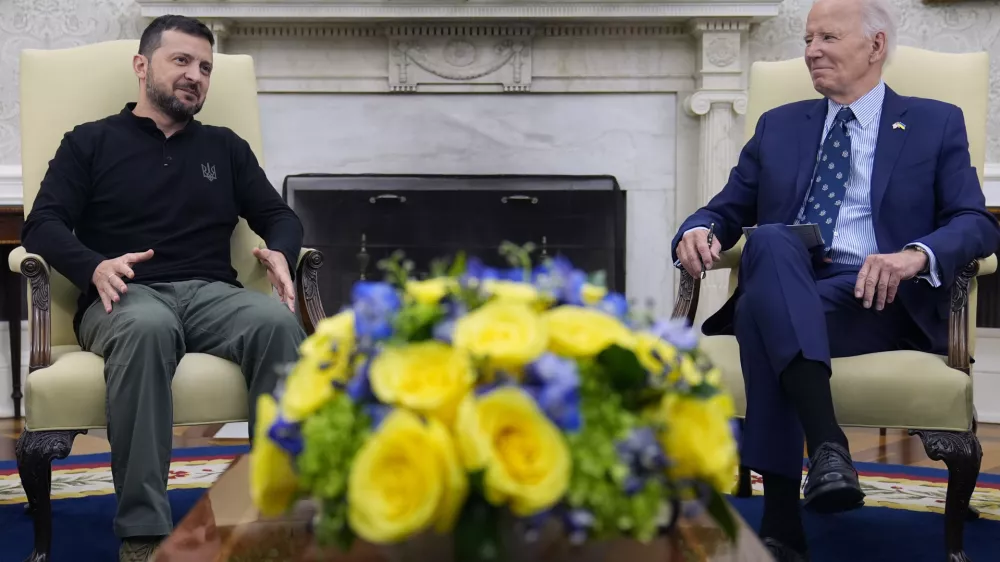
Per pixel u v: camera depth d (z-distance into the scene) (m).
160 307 1.70
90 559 1.72
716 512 0.79
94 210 1.95
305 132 3.63
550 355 0.69
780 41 3.55
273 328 1.70
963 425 1.62
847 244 1.88
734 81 3.50
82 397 1.62
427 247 3.61
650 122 3.62
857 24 1.93
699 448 0.73
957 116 1.93
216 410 1.68
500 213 3.60
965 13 3.40
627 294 3.64
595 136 3.63
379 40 3.58
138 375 1.58
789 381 1.47
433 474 0.64
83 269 1.73
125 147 1.97
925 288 1.78
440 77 3.58
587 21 3.51
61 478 2.37
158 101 1.99
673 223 3.64
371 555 0.77
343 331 0.76
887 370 1.64
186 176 1.99
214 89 2.21
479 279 0.78
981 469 2.57
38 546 1.62
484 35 3.56
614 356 0.73
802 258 1.57
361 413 0.71
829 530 1.95
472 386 0.69
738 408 1.68
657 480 0.71
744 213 2.06
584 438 0.68
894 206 1.87
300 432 0.73
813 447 1.41
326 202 3.58
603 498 0.67
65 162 1.93
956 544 1.63
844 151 1.95
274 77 3.59
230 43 3.58
